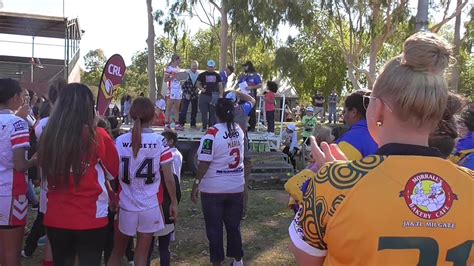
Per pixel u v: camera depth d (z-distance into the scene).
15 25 20.14
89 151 3.25
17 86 3.85
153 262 5.44
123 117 21.88
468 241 1.36
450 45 1.48
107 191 3.63
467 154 2.97
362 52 27.03
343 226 1.38
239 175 4.88
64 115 3.19
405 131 1.46
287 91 32.53
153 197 4.11
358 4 23.89
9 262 3.91
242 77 12.38
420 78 1.40
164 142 4.16
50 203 3.34
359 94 3.25
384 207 1.36
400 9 23.20
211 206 4.80
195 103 12.21
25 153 3.80
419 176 1.40
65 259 3.42
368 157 1.47
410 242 1.35
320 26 26.86
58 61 21.83
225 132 4.77
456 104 2.41
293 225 1.58
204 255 5.73
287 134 12.29
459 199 1.39
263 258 5.70
